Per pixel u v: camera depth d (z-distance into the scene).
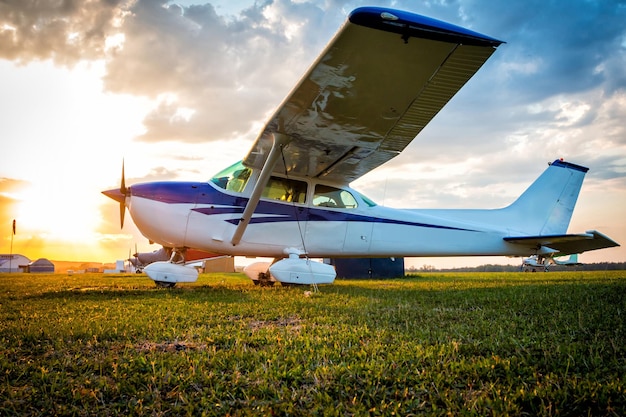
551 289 5.91
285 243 7.54
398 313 3.87
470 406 1.69
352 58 4.38
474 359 2.29
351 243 7.98
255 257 7.72
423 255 8.61
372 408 1.69
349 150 6.62
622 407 1.64
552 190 9.78
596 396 1.72
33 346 2.74
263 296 5.48
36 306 4.60
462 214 9.09
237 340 2.74
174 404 1.79
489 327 3.13
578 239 9.23
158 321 3.51
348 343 2.68
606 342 2.60
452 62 4.39
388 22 3.88
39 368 2.21
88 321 3.52
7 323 3.50
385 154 6.75
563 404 1.68
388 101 5.16
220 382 1.98
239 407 1.75
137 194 7.07
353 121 5.69
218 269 26.00
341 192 8.01
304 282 7.07
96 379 2.08
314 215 7.71
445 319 3.57
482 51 4.21
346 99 5.14
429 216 8.66
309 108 5.38
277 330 3.10
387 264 14.56
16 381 2.06
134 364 2.26
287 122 5.77
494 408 1.66
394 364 2.17
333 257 8.14
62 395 1.87
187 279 7.18
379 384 1.96
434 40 4.07
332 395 1.86
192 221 7.08
